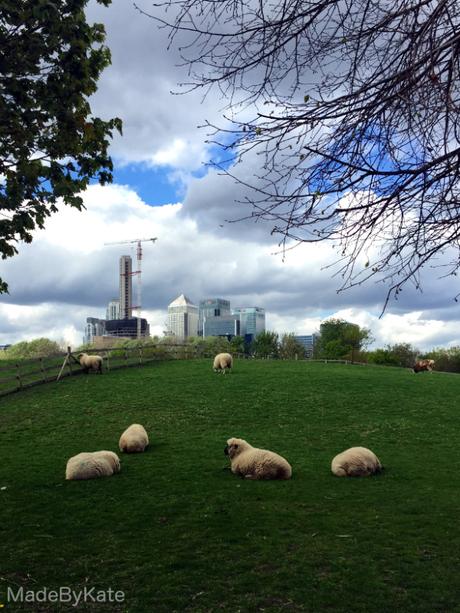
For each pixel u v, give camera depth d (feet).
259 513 28.71
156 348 144.56
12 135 31.53
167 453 47.47
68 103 32.14
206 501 31.19
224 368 109.40
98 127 34.09
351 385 93.81
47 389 92.38
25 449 52.24
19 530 26.30
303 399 80.43
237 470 38.29
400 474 39.17
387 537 24.93
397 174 12.94
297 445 52.44
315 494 32.86
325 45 13.70
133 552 23.12
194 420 66.54
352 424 64.03
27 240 33.83
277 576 20.53
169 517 28.07
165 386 92.48
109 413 71.77
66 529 26.35
